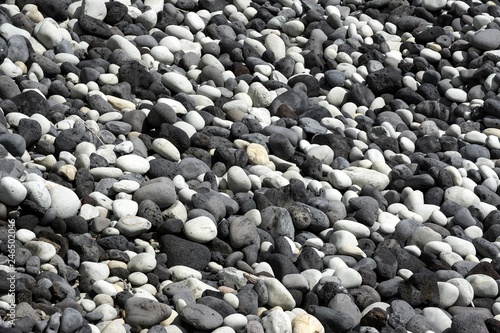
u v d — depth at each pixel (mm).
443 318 3498
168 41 5145
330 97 5070
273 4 5789
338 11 5742
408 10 5875
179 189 3994
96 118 4410
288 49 5473
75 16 5180
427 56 5453
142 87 4754
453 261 3861
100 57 4887
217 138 4449
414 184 4387
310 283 3605
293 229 3943
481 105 5094
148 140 4328
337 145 4586
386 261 3758
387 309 3525
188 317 3195
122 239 3619
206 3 5602
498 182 4520
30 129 4078
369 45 5547
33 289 3248
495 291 3676
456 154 4664
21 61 4652
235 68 5121
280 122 4695
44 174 3951
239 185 4113
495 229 4113
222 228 3777
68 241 3555
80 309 3219
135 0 5449
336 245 3900
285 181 4227
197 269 3627
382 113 4969
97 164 4020
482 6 5898
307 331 3248
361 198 4191
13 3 5113
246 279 3553
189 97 4707
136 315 3197
